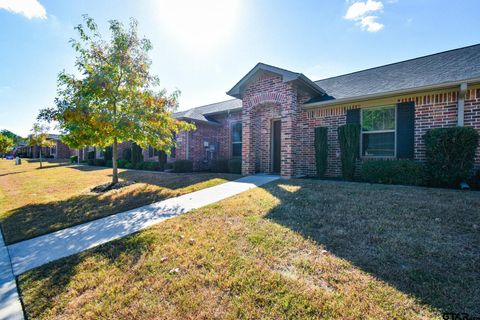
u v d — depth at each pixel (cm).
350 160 816
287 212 465
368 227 374
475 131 607
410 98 752
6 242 392
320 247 312
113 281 261
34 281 268
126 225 447
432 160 654
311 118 965
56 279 271
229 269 269
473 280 231
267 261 282
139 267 286
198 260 293
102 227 444
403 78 847
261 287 233
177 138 1325
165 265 287
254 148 1077
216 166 1291
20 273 289
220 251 313
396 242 319
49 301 232
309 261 278
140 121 789
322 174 895
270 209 490
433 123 713
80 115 718
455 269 252
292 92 902
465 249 295
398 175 706
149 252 324
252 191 675
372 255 287
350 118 880
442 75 742
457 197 516
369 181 765
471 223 371
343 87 1001
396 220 399
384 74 982
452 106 683
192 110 1495
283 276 250
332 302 207
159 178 1001
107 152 2034
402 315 189
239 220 432
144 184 877
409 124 756
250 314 199
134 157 1620
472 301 202
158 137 844
